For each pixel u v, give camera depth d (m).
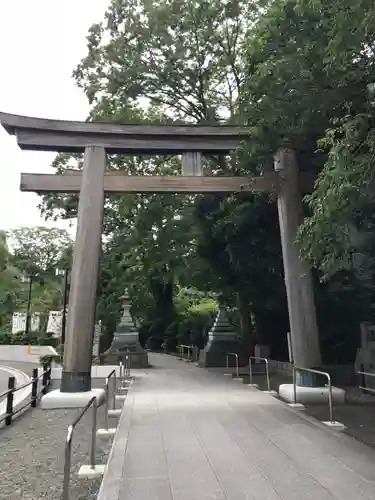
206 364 21.30
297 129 9.38
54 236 45.12
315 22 7.62
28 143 12.12
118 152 12.80
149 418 8.73
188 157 12.69
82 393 11.29
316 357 11.40
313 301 11.71
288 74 8.00
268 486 4.95
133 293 32.59
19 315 36.31
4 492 5.59
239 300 21.25
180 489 4.88
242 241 16.16
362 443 6.84
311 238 7.14
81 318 11.56
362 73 7.55
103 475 5.44
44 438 8.42
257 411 9.45
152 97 19.83
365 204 7.82
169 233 21.00
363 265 15.10
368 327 13.73
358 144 6.46
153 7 17.23
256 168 13.20
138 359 21.08
